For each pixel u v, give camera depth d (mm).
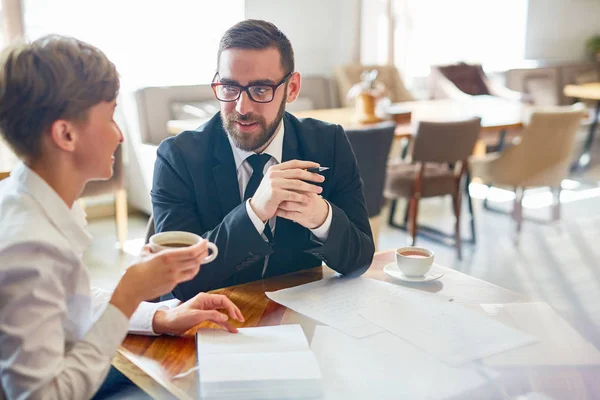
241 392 969
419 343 1136
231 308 1249
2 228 927
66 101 944
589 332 2555
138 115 4383
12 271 892
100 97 978
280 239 1598
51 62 935
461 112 4484
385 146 3168
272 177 1372
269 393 970
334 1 5879
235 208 1431
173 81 4961
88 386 947
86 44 985
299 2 5633
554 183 4066
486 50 7062
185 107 4578
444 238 4102
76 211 1151
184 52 4977
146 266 1028
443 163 3855
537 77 6711
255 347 1096
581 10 7754
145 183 4375
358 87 4145
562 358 1095
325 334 1169
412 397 965
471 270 3543
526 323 1233
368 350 1108
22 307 892
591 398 973
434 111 4543
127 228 4289
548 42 7547
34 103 936
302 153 1648
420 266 1437
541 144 3906
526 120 3893
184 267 1044
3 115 950
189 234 1147
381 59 6180
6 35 4129
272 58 1440
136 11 4676
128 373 1075
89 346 970
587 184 5453
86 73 957
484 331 1187
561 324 1234
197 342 1121
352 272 1490
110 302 1005
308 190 1372
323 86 5617
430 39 6543
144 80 4828
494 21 7055
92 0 4445
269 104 1466
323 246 1431
